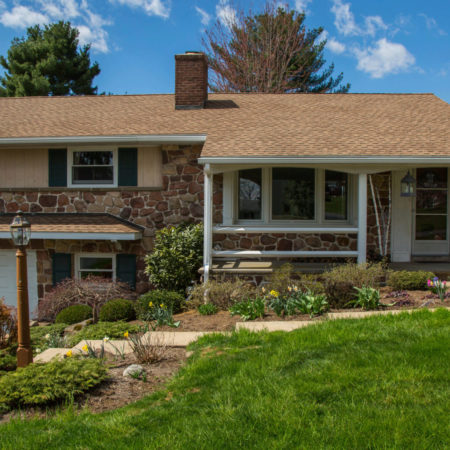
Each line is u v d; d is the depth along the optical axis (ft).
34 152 37.11
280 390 12.01
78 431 10.89
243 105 41.01
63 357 16.85
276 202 35.14
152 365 15.65
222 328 20.04
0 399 12.66
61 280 35.83
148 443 10.09
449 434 9.68
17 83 82.94
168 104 42.11
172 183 35.73
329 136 31.94
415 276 25.25
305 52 83.41
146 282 35.86
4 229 34.58
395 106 39.99
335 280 23.03
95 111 40.73
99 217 35.70
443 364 12.83
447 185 34.78
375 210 34.37
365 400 11.25
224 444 9.87
